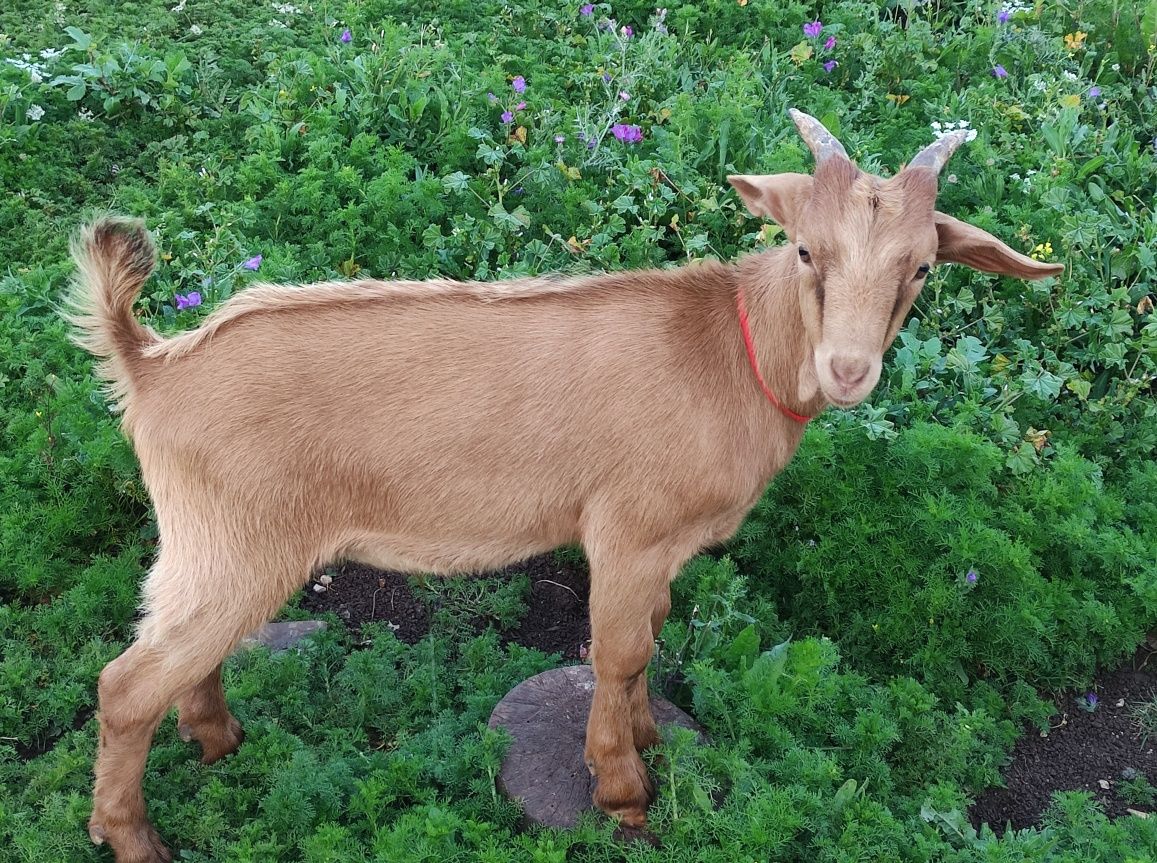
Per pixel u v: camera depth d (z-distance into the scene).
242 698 1.23
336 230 1.74
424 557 1.06
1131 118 2.26
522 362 1.00
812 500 1.40
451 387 1.00
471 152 1.92
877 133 2.07
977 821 1.24
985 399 1.60
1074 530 1.39
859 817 1.11
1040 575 1.41
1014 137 2.02
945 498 1.39
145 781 1.14
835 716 1.24
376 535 1.04
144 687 1.00
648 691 1.24
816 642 1.18
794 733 1.21
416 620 1.41
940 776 1.22
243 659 1.28
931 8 2.62
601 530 1.02
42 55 2.17
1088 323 1.68
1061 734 1.34
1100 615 1.35
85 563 1.40
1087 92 2.19
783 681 1.21
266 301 1.01
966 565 1.34
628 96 2.01
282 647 1.32
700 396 1.00
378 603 1.43
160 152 2.02
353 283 1.03
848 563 1.37
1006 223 1.86
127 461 1.38
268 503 0.99
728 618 1.28
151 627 1.00
